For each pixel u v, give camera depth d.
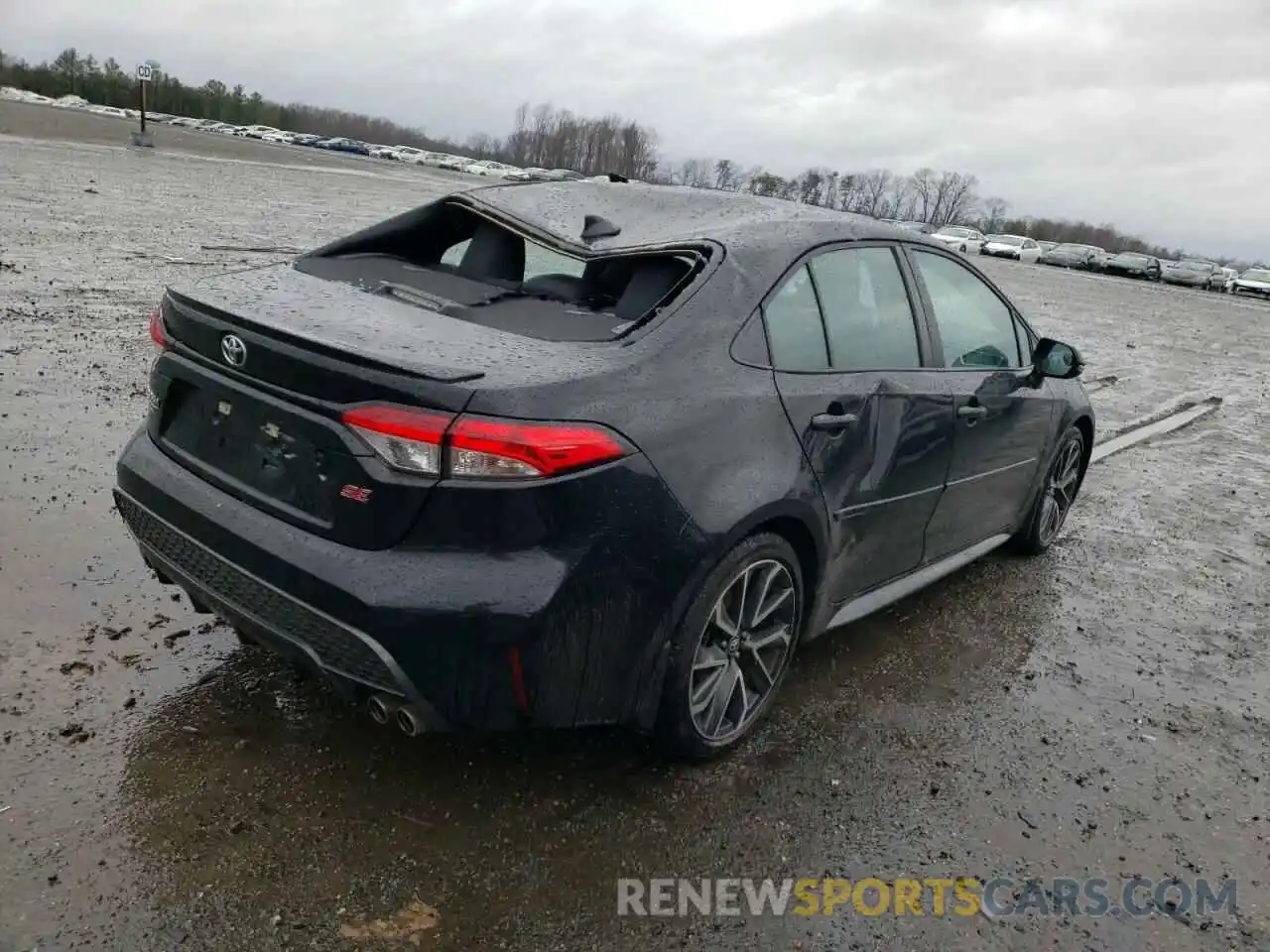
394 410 2.36
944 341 3.94
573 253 3.16
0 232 11.95
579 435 2.43
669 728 2.86
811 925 2.47
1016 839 2.92
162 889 2.33
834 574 3.38
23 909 2.22
